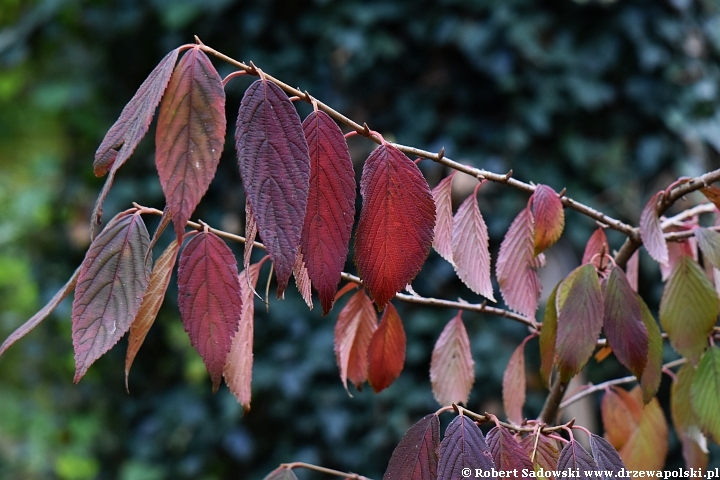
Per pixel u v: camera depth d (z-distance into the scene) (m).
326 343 1.99
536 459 0.76
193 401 2.19
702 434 0.87
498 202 1.91
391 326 0.85
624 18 2.00
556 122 2.00
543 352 0.82
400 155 0.72
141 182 2.21
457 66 2.00
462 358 0.88
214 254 0.72
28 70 2.66
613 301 0.79
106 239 0.72
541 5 2.00
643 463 0.91
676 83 2.04
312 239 0.69
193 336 0.72
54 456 2.54
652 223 0.82
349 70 1.98
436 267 1.92
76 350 0.70
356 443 2.00
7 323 2.77
